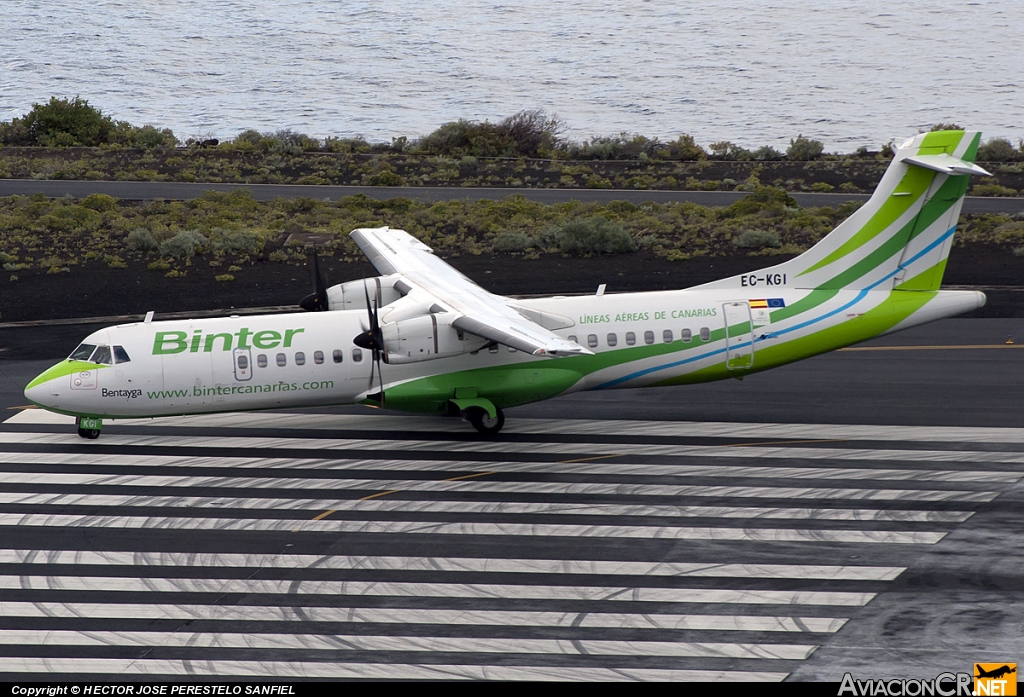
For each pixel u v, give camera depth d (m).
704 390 120.38
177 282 167.38
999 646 63.31
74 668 61.81
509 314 98.62
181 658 62.91
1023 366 124.81
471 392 103.62
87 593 71.31
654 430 106.56
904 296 109.81
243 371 101.31
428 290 107.75
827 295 109.06
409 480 92.62
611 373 106.56
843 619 66.75
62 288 163.38
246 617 67.81
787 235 197.00
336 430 107.44
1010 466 94.38
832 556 76.06
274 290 162.25
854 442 101.62
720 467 95.31
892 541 78.50
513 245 188.88
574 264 178.50
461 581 72.69
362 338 95.62
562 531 81.19
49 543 79.38
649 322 106.69
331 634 65.56
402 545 78.75
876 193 107.75
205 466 96.50
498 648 63.59
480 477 93.31
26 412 112.06
